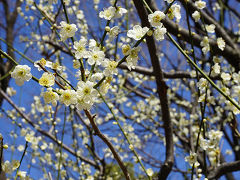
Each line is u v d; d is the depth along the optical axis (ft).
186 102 15.66
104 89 5.21
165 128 9.90
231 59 11.69
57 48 12.00
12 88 13.75
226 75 7.28
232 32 16.08
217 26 12.12
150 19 4.87
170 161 9.44
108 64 5.00
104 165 12.89
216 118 12.65
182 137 15.16
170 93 16.81
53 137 13.00
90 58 5.09
